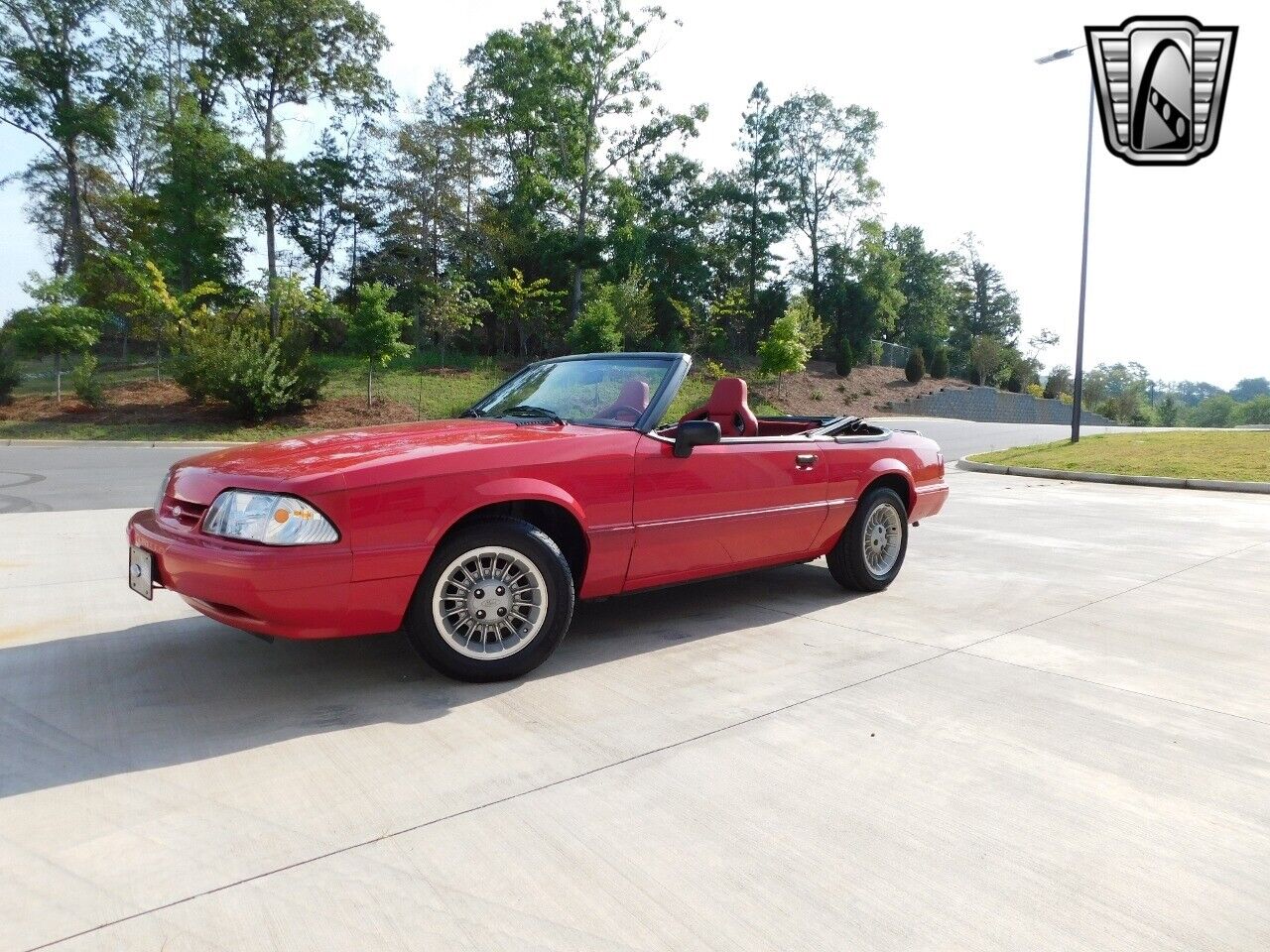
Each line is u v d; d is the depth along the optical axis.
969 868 2.07
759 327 47.69
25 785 2.41
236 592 2.79
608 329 32.16
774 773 2.58
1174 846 2.20
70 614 4.20
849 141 48.38
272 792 2.39
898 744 2.82
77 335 21.89
